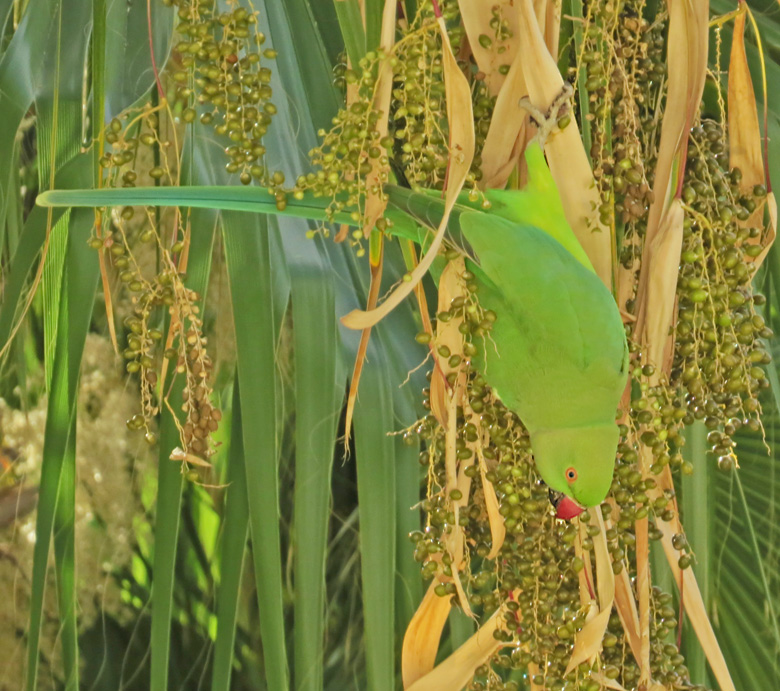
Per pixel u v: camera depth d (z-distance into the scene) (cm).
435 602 227
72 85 234
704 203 225
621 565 223
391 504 230
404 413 237
